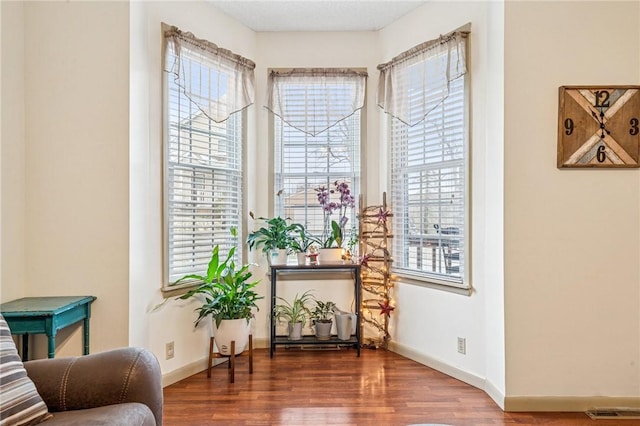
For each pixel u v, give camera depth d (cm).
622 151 235
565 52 236
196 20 301
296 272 354
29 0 231
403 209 338
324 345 353
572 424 219
